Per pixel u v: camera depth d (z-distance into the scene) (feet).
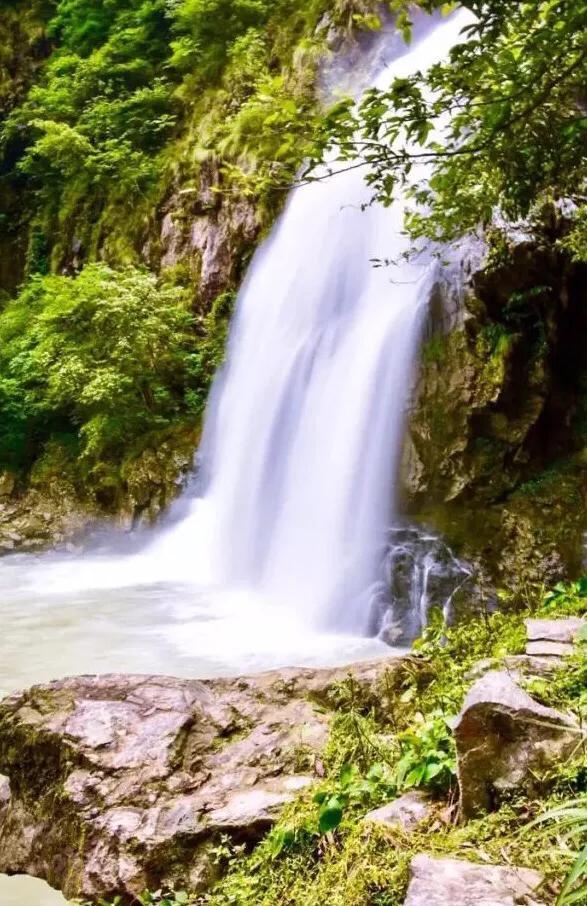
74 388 44.86
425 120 8.81
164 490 43.52
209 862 10.21
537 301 28.12
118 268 53.11
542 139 9.72
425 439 29.12
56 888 11.29
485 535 27.12
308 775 11.48
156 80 56.54
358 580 29.27
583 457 27.81
